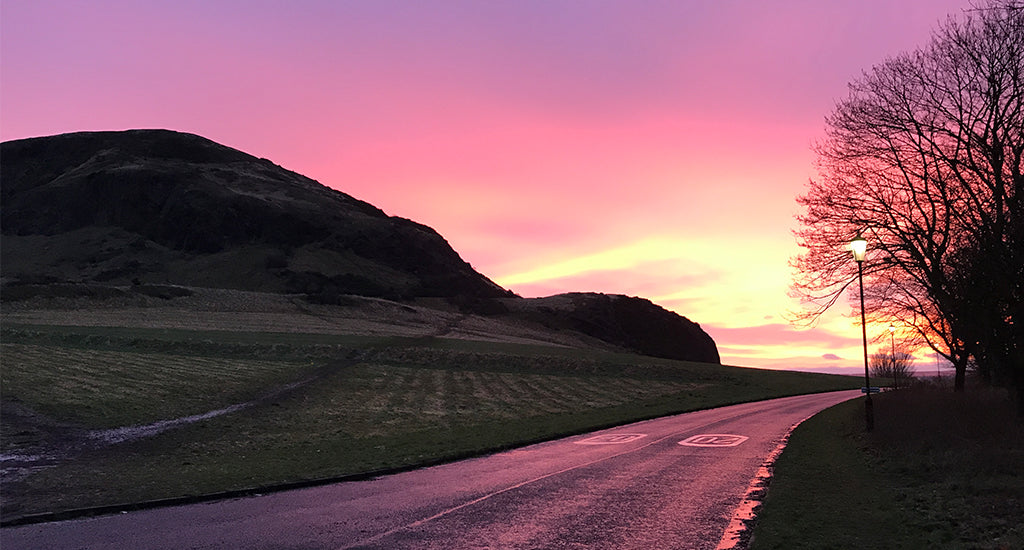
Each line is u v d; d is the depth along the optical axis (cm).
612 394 4484
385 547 834
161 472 1527
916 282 2714
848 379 7600
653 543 849
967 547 773
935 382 4928
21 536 908
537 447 2059
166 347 5066
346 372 4594
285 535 899
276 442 2258
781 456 1672
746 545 838
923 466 1380
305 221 19638
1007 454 1362
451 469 1574
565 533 905
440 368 5231
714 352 18712
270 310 9869
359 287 15650
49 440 2105
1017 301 1642
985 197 2048
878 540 828
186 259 17662
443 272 19500
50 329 5703
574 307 16025
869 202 2656
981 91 2188
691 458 1723
